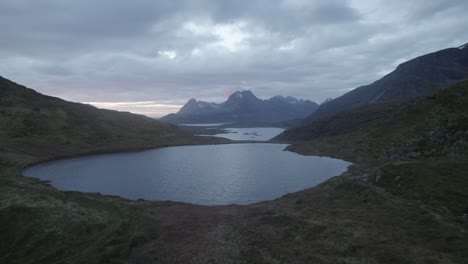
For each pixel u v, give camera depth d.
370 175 60.59
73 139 146.38
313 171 90.50
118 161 114.88
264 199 60.97
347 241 31.55
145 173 90.50
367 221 37.59
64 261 29.77
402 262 25.55
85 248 32.75
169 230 38.38
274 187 71.44
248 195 64.38
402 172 52.97
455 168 50.25
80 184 74.88
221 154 137.00
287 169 95.25
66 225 36.97
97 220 40.12
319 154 125.25
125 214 45.03
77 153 131.62
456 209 36.41
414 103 115.00
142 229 38.25
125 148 153.50
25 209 39.16
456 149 64.62
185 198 62.25
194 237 35.88
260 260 28.97
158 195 64.69
